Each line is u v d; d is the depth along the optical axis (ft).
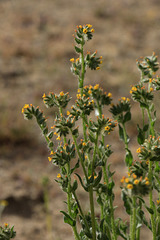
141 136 7.11
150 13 52.90
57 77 34.91
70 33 46.16
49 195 20.21
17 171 22.50
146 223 6.69
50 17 52.06
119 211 18.49
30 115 6.70
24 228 18.26
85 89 7.03
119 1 59.21
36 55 39.70
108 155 6.62
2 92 32.09
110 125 6.21
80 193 19.20
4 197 20.04
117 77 34.71
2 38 44.27
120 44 43.45
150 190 5.49
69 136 18.76
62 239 17.60
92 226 6.15
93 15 53.42
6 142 24.77
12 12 54.29
